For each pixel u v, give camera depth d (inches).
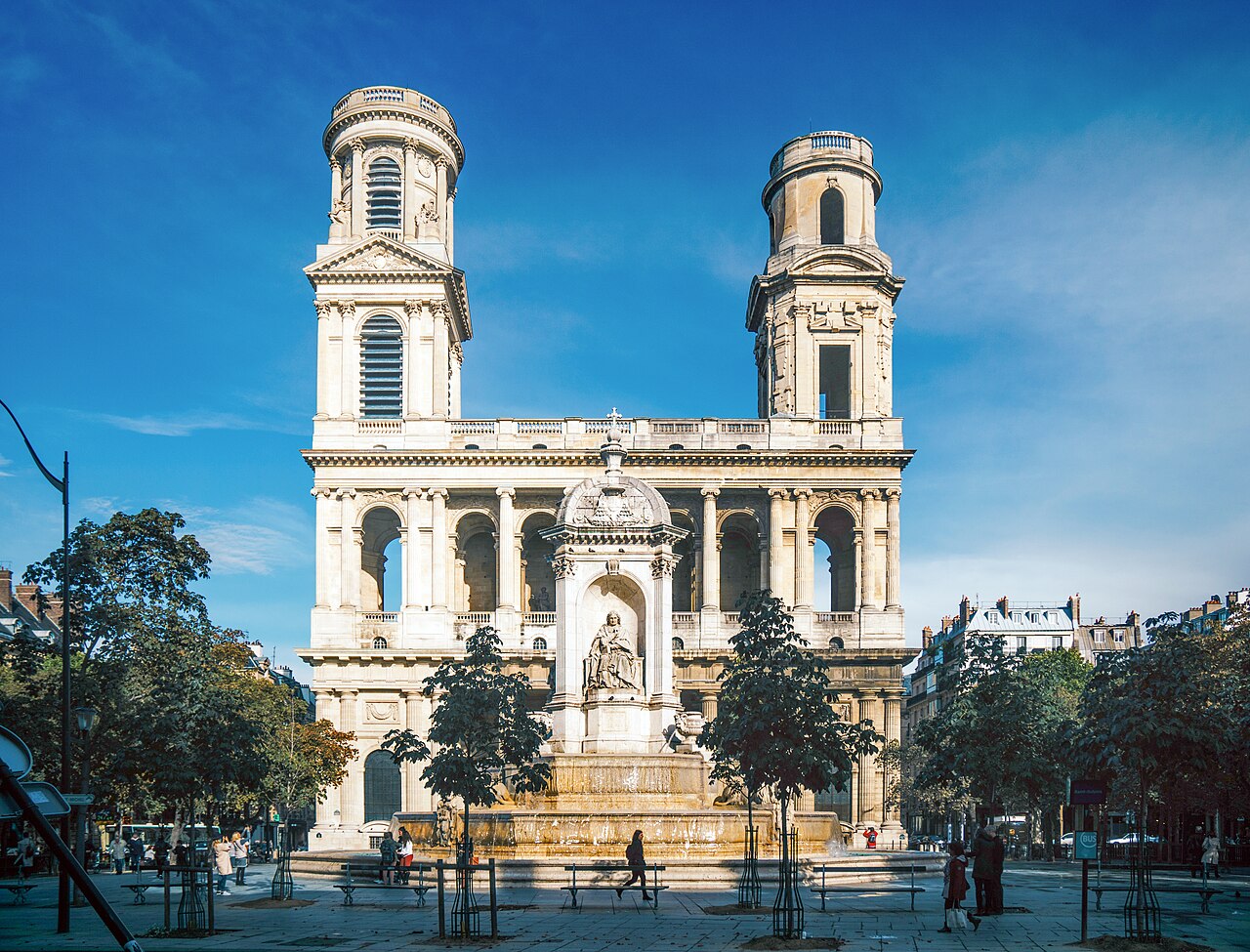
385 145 4069.9
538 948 1083.3
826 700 1364.4
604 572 2202.3
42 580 2385.6
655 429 3873.0
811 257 3927.2
